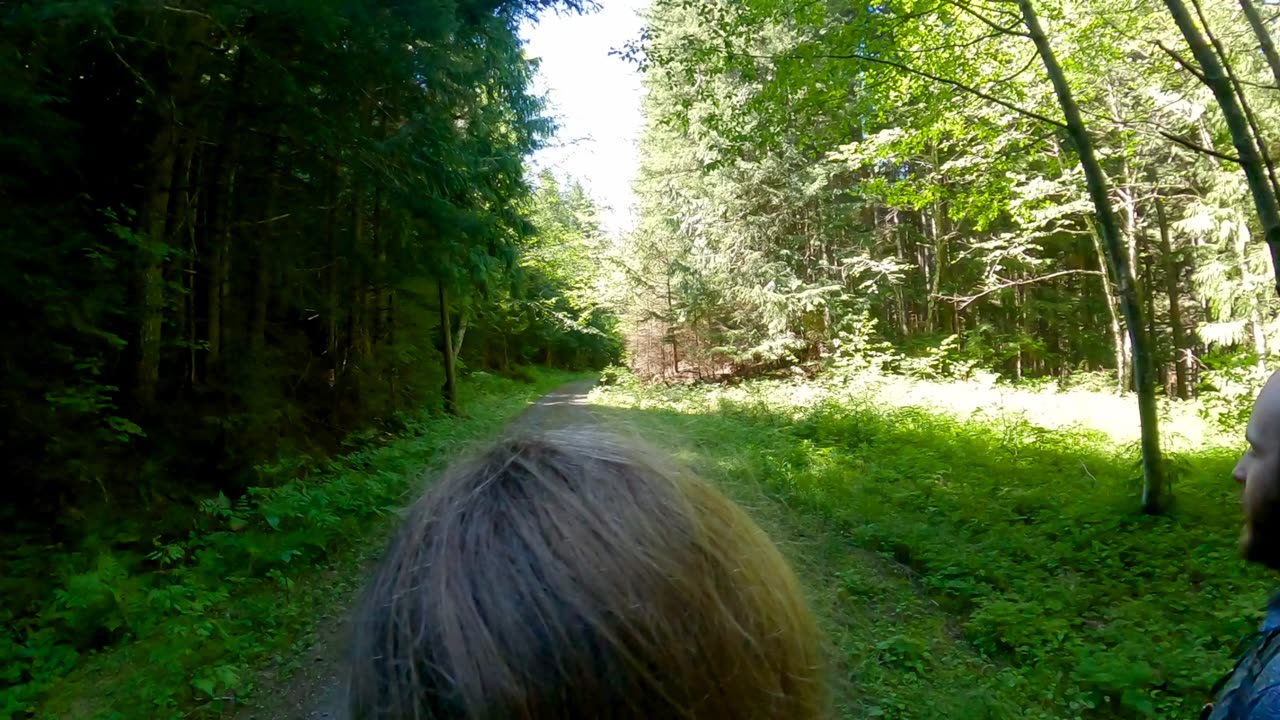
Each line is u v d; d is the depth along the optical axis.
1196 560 5.20
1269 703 0.93
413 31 8.01
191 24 7.57
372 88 8.89
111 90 8.18
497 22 9.61
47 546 5.96
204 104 8.47
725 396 16.16
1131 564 5.42
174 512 7.13
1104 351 23.11
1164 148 16.12
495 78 12.05
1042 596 4.82
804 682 0.64
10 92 5.83
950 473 8.26
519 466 0.65
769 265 22.22
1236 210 15.01
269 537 6.35
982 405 13.33
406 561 0.61
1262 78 12.25
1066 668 3.96
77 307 6.74
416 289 15.45
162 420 8.20
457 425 13.71
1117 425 11.09
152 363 8.27
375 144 8.89
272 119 9.12
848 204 22.06
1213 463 8.01
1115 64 11.19
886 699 3.49
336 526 6.62
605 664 0.52
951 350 20.56
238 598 5.48
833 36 7.95
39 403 6.63
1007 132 10.45
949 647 4.31
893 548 5.93
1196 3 5.05
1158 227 21.00
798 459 8.82
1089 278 23.81
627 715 0.52
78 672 4.39
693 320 25.08
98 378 7.93
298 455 9.76
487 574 0.55
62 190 7.65
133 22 7.03
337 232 12.91
